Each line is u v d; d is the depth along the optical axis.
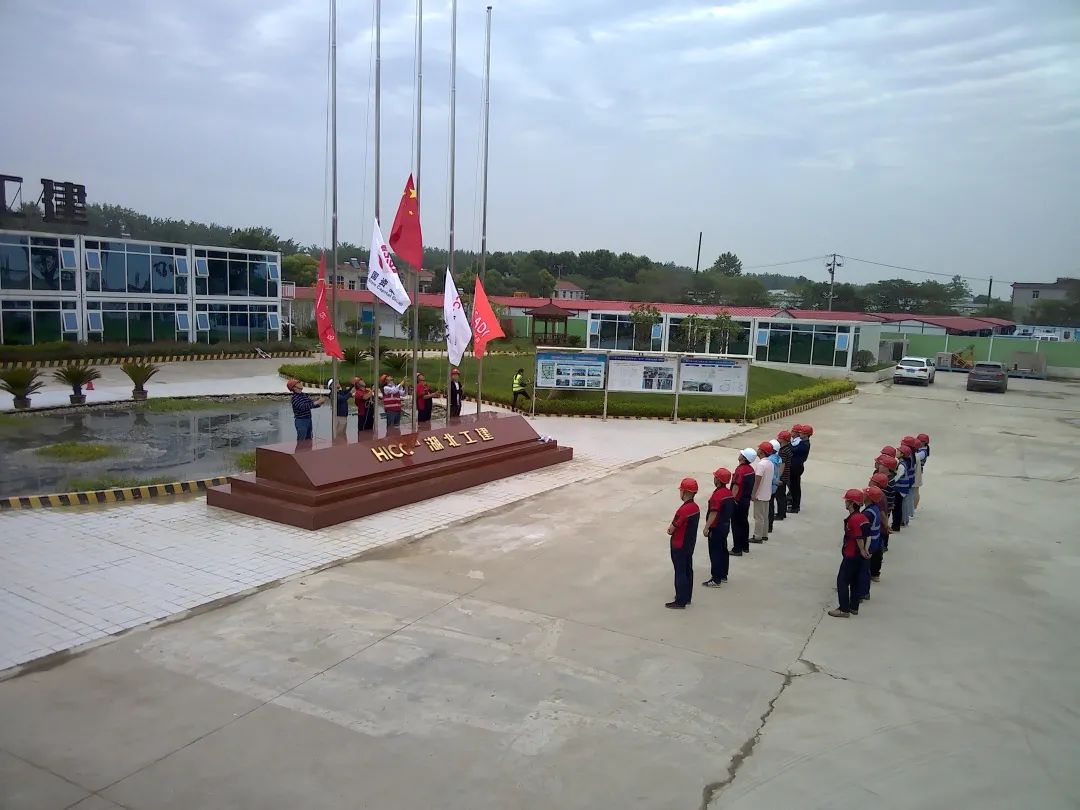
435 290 64.50
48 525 10.55
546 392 24.44
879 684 6.72
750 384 28.38
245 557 9.48
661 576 9.30
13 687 6.20
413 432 13.66
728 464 16.14
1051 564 10.19
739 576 9.43
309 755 5.40
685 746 5.66
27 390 19.83
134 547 9.73
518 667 6.83
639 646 7.34
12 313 29.42
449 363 15.00
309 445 12.00
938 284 73.06
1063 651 7.50
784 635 7.70
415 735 5.69
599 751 5.57
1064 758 5.66
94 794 4.89
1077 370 41.66
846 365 35.94
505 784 5.14
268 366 31.67
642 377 21.59
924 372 34.94
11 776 5.05
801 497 13.58
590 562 9.73
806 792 5.15
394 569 9.27
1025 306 73.81
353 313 50.44
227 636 7.27
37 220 36.16
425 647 7.17
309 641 7.21
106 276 32.22
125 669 6.56
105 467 14.02
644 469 15.52
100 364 29.81
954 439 20.34
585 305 48.59
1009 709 6.36
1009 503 13.54
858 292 72.50
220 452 15.62
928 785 5.27
